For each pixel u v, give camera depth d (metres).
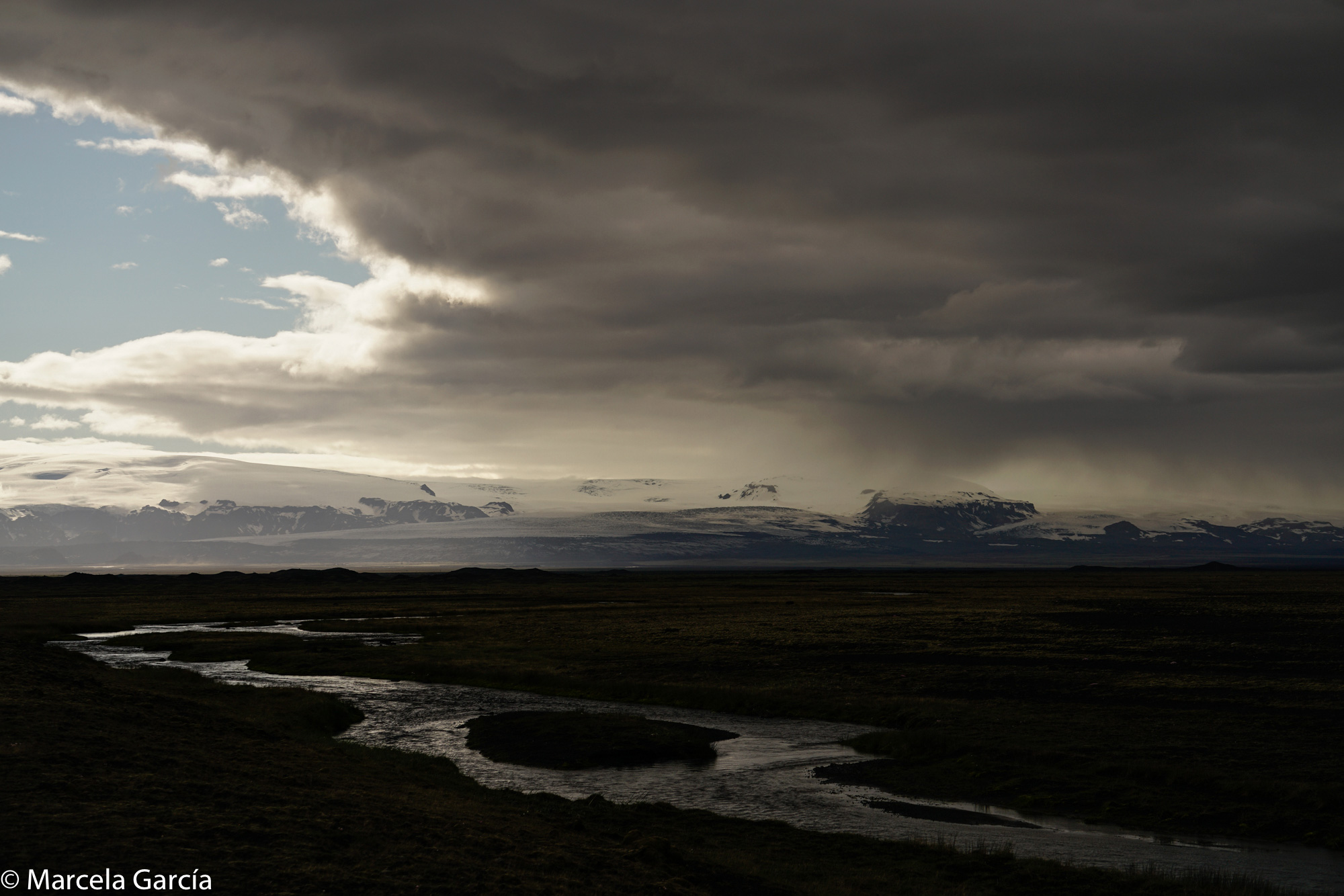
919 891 25.38
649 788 38.53
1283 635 92.38
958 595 183.75
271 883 18.98
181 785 24.94
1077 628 103.94
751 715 57.50
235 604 166.88
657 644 92.25
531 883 21.41
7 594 195.00
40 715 31.41
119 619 129.75
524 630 111.19
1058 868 27.62
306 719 49.44
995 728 48.72
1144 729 47.81
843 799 37.16
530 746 46.22
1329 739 45.03
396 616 140.50
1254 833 32.47
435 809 27.56
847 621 118.44
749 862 26.88
